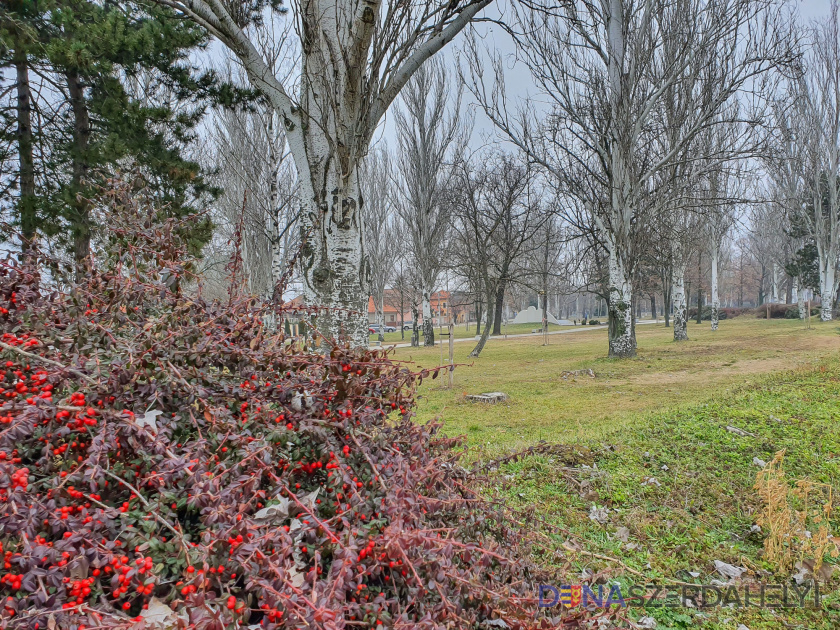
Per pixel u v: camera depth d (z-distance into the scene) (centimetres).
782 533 347
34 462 183
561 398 1031
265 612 145
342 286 582
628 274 1741
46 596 128
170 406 210
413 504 181
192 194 1023
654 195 1816
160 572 149
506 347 2667
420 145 2639
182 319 247
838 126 2953
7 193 897
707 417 687
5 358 203
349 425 212
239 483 165
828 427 618
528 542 294
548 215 2097
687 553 358
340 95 554
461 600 188
